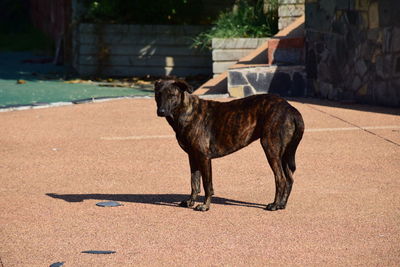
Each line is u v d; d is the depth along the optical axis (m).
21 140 15.70
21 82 27.12
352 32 20.28
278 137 9.45
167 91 9.43
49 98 23.06
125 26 29.84
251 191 10.98
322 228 8.85
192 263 7.58
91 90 25.48
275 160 9.55
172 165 12.98
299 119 9.47
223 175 12.11
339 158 13.21
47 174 12.38
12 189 11.25
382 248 8.02
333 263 7.54
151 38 29.77
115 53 30.06
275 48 22.94
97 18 31.00
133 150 14.39
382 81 19.30
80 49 30.36
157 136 15.92
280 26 26.09
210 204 10.18
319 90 22.02
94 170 12.65
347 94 20.73
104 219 9.41
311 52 22.20
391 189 10.87
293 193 10.74
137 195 10.81
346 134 15.53
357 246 8.11
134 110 19.73
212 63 27.34
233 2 30.73
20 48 44.19
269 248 8.07
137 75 30.03
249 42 25.98
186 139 9.73
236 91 22.06
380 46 19.22
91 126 17.39
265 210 9.78
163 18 31.00
